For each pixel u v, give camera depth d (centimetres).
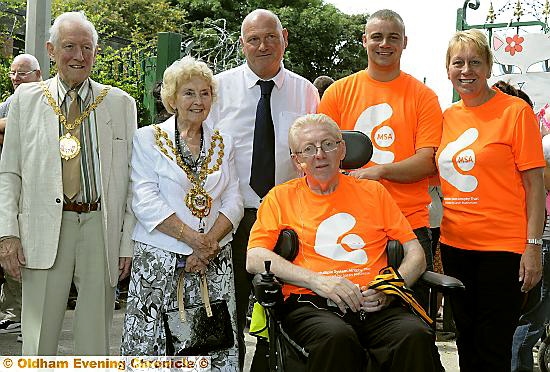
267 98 394
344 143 330
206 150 354
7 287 555
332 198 325
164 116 544
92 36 350
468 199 355
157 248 341
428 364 280
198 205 344
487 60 359
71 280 350
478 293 358
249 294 392
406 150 374
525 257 347
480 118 361
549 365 470
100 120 352
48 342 348
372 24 374
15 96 351
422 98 376
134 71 783
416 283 324
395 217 328
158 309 340
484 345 356
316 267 313
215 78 375
